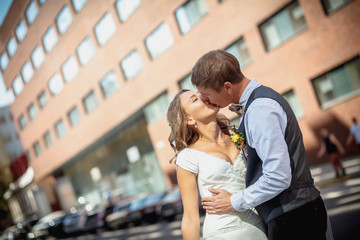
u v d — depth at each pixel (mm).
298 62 13688
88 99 25000
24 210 41594
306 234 1789
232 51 15719
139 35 19625
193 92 2076
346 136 12891
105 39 21984
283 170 1691
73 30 24156
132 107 21312
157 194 15039
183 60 17578
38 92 30406
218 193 1914
